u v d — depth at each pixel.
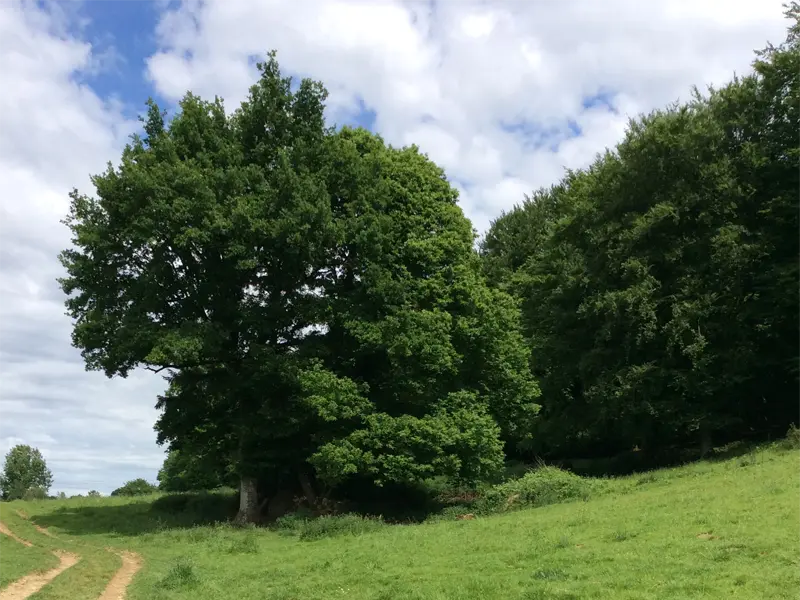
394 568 14.93
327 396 28.06
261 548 21.36
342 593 12.97
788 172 34.25
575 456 51.75
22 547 22.09
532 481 27.52
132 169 27.92
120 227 29.02
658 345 35.75
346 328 29.94
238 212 26.95
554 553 14.30
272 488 34.19
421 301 32.25
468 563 14.52
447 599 11.29
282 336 32.34
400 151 36.25
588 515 18.94
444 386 32.59
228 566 17.86
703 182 35.47
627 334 35.88
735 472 22.62
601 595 10.40
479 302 32.81
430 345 29.61
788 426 36.06
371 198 31.12
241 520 29.53
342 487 33.66
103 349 30.33
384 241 31.05
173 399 31.39
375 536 21.36
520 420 36.56
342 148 31.50
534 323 46.41
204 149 30.12
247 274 30.25
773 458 24.11
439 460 28.38
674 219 35.00
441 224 34.53
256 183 29.44
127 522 30.05
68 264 29.86
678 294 34.72
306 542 22.31
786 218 33.88
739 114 36.38
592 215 41.59
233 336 30.67
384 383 31.80
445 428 28.80
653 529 15.38
